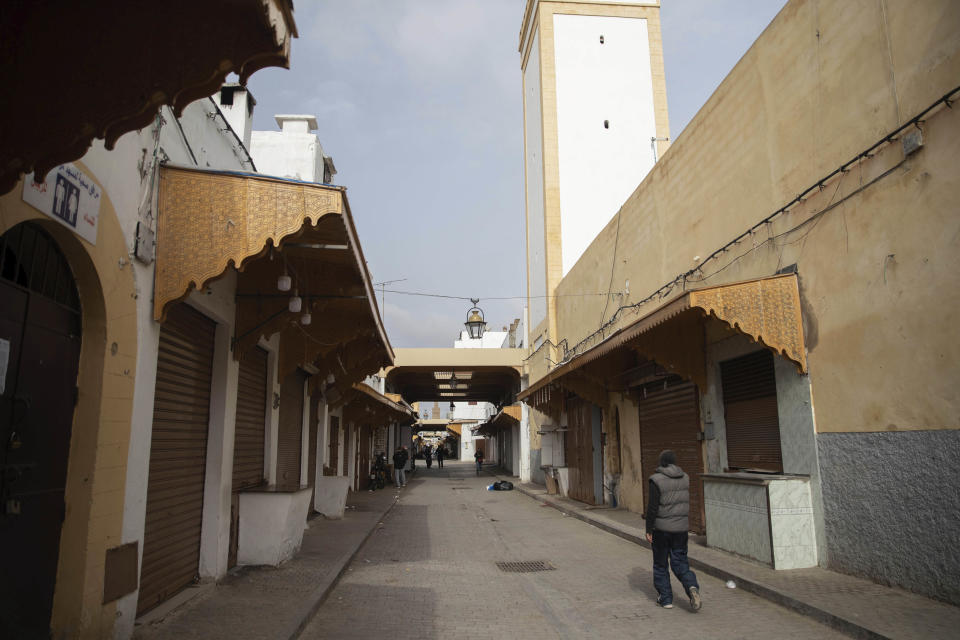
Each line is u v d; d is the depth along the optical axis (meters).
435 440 86.00
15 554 3.92
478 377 35.81
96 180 4.54
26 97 2.95
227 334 7.60
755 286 7.77
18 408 3.95
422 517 15.62
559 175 24.25
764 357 8.73
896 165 6.39
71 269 4.54
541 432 23.14
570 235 23.80
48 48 2.96
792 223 8.06
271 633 5.31
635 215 13.92
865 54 6.89
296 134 14.59
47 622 4.27
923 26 6.11
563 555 10.02
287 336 10.16
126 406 5.04
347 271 8.09
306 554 9.36
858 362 6.88
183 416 6.68
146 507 5.69
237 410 8.37
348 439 21.67
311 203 5.48
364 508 16.72
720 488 8.65
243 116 11.33
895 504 6.32
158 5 2.93
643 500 13.43
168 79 2.91
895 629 5.07
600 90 25.17
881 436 6.53
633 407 14.11
